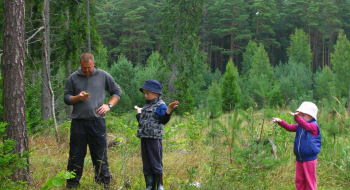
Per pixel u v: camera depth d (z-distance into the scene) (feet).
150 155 13.98
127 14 222.28
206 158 21.02
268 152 18.21
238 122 19.39
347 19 244.83
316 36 233.35
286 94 118.42
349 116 23.53
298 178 15.79
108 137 28.99
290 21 253.44
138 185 15.76
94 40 72.38
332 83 128.57
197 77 134.00
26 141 15.06
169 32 90.89
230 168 17.71
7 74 14.58
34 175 17.12
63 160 21.36
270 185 17.53
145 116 14.10
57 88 51.65
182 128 32.24
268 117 18.95
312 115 15.34
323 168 20.63
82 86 14.85
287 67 160.76
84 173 18.30
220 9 222.28
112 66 130.93
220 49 215.72
